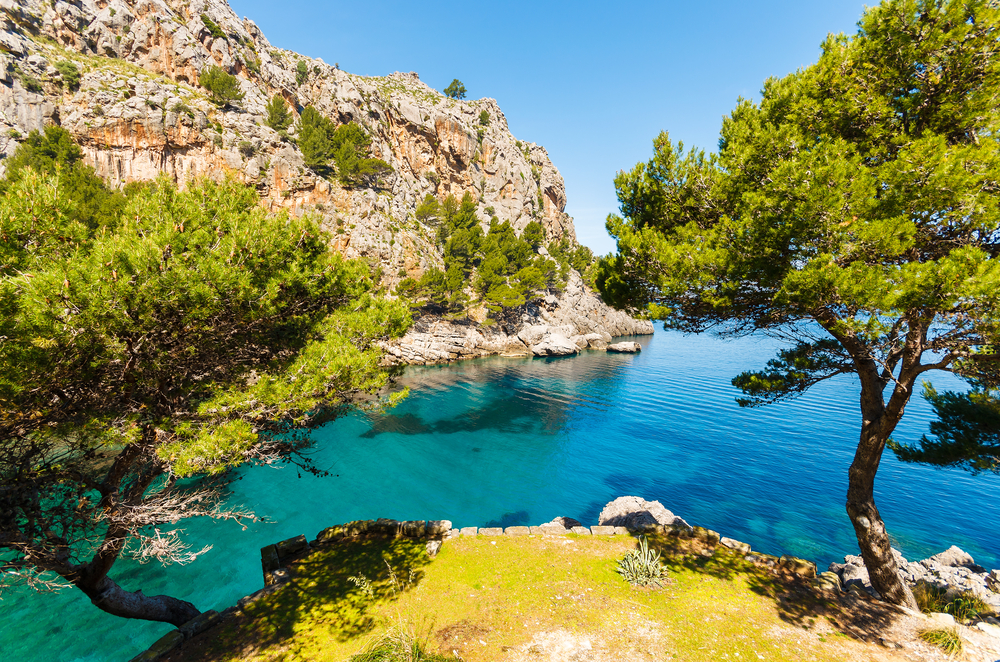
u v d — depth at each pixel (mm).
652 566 10797
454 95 141750
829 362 11273
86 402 7367
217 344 8578
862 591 10461
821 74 9062
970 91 7680
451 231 89875
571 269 102250
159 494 8828
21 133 54062
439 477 27078
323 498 23500
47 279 5707
